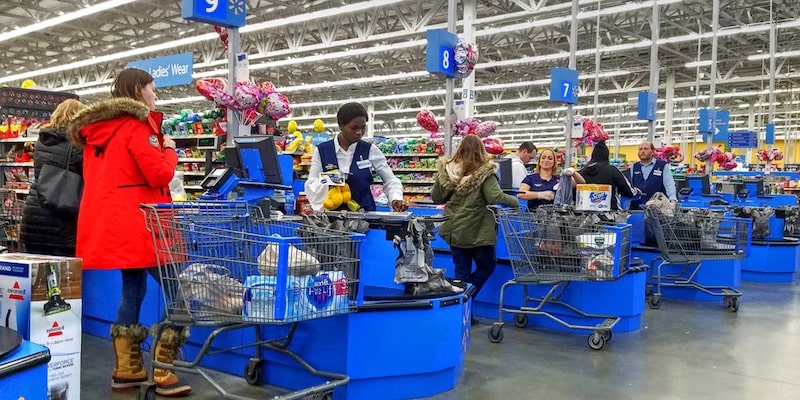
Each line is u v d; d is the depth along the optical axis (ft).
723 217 18.33
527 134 137.49
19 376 5.21
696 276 20.03
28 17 49.34
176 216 8.87
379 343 10.03
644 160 21.90
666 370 12.39
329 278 8.52
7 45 60.49
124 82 9.82
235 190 11.94
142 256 9.37
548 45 57.16
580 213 14.51
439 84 79.51
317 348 10.16
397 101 93.20
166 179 9.56
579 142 25.84
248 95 14.65
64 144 11.93
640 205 21.68
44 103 25.59
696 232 18.08
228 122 15.25
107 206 9.30
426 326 10.41
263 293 8.00
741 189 36.86
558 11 45.19
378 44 59.98
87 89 76.33
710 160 37.93
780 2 48.19
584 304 15.28
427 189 44.52
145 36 54.34
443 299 10.65
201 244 8.59
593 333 14.03
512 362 12.76
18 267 7.63
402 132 133.49
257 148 12.21
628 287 15.40
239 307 8.13
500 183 22.52
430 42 17.93
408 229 10.73
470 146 14.38
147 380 10.38
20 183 25.34
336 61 66.13
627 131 124.98
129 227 9.32
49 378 7.73
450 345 10.82
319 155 13.21
